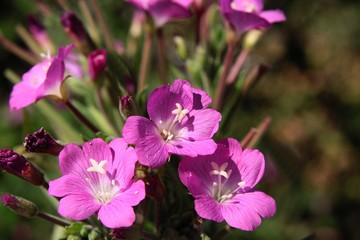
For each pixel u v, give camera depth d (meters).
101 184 0.16
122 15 0.33
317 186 0.48
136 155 0.16
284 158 0.25
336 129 0.52
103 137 0.18
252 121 0.30
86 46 0.21
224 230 0.18
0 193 0.34
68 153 0.16
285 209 0.38
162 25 0.21
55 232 0.23
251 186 0.17
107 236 0.17
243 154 0.17
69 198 0.16
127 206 0.15
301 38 0.50
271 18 0.20
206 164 0.17
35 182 0.18
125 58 0.22
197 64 0.21
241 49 0.22
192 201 0.18
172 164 0.17
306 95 0.51
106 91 0.20
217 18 0.22
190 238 0.17
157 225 0.17
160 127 0.16
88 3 0.24
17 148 0.20
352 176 0.50
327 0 0.50
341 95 0.52
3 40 0.23
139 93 0.19
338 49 0.52
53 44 0.23
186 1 0.21
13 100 0.18
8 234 0.37
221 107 0.20
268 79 0.49
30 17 0.23
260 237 0.36
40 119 0.26
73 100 0.22
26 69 0.39
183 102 0.17
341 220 0.47
